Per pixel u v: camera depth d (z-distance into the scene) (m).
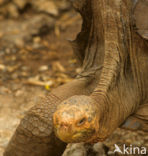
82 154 6.73
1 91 10.52
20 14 15.62
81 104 4.05
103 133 4.71
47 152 5.29
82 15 5.79
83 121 4.02
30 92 10.52
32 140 5.23
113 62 5.14
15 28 14.57
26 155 5.33
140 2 5.23
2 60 12.59
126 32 5.29
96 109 4.20
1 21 15.32
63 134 4.00
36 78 11.31
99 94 4.67
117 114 4.96
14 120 8.80
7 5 15.63
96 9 5.52
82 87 5.62
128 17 5.25
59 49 13.34
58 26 14.66
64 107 4.03
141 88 5.61
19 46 13.48
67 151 6.90
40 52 13.17
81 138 4.13
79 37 5.98
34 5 15.73
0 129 8.31
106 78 4.97
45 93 10.47
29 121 5.29
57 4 15.59
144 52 5.45
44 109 5.27
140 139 7.75
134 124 5.55
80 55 6.26
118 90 5.12
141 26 5.16
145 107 5.59
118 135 7.94
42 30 14.43
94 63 5.84
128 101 5.27
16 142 5.39
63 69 11.86
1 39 13.91
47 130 5.13
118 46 5.22
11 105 9.71
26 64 12.34
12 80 11.27
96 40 5.84
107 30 5.27
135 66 5.47
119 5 5.16
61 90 5.52
